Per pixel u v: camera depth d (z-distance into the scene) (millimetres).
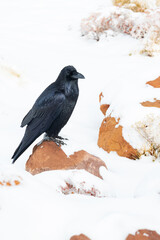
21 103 12055
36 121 6723
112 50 15781
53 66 14852
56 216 3846
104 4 21609
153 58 14391
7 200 3939
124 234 3600
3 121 10484
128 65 14039
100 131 8914
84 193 5883
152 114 8164
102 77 13430
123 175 7242
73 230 3646
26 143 6715
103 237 3561
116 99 9023
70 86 6535
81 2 22781
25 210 3854
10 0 24359
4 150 8508
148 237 3584
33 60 15430
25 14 21391
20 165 7719
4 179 4215
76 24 19281
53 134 6918
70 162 6613
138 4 18703
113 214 3781
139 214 4012
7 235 3578
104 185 6102
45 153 6723
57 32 18578
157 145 8086
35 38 18016
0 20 20609
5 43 17297
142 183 5801
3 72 13742
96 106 11633
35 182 4438
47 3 23266
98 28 17125
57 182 5922
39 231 3660
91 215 3885
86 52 15977
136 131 8141
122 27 17000
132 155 8125
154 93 8852
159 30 16078
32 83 13484
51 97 6523
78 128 10070
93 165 6762
